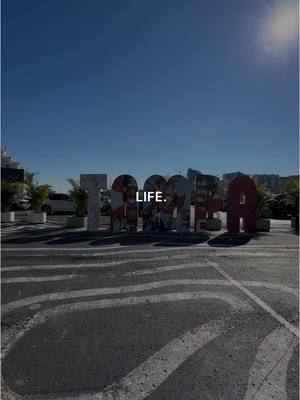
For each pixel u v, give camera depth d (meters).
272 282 8.06
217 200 18.38
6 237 15.02
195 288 7.48
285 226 22.20
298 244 14.04
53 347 4.70
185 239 14.99
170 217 17.52
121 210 17.50
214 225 18.42
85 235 15.81
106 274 8.66
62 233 16.41
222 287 7.59
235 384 3.86
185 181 17.47
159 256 11.02
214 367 4.21
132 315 5.88
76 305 6.36
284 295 7.06
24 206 33.47
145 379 3.95
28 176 21.75
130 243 13.60
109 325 5.45
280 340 4.96
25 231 17.12
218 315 5.90
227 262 10.27
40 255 11.02
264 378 3.98
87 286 7.58
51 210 32.66
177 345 4.77
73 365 4.24
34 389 3.75
